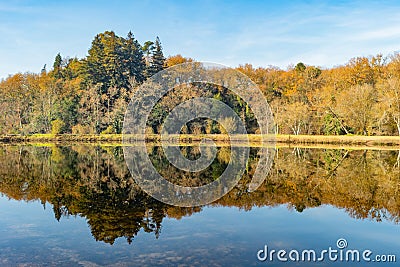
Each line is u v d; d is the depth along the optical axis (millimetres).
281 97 55250
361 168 20641
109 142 43469
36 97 59125
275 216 10289
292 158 25828
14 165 21766
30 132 51656
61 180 16484
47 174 18266
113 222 9680
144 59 62531
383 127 41000
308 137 40531
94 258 7223
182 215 10359
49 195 13148
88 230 8984
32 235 8617
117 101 53031
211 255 7391
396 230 9094
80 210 10961
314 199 12547
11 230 8984
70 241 8188
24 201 12148
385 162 23422
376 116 40062
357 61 54781
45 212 10734
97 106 52531
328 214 10555
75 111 52844
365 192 13797
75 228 9148
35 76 64750
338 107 43406
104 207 11305
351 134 43438
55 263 6996
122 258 7223
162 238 8367
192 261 7078
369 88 42500
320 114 46906
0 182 15844
